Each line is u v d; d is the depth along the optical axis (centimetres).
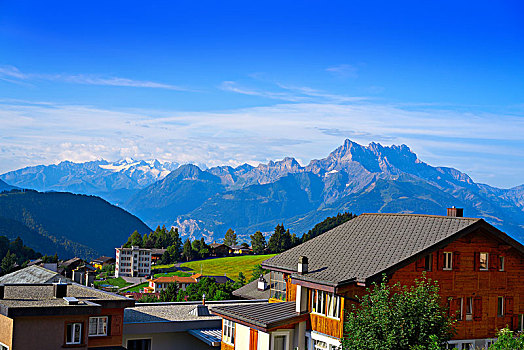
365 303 2923
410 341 2650
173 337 4053
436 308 2769
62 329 2836
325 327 3269
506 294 3616
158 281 15262
